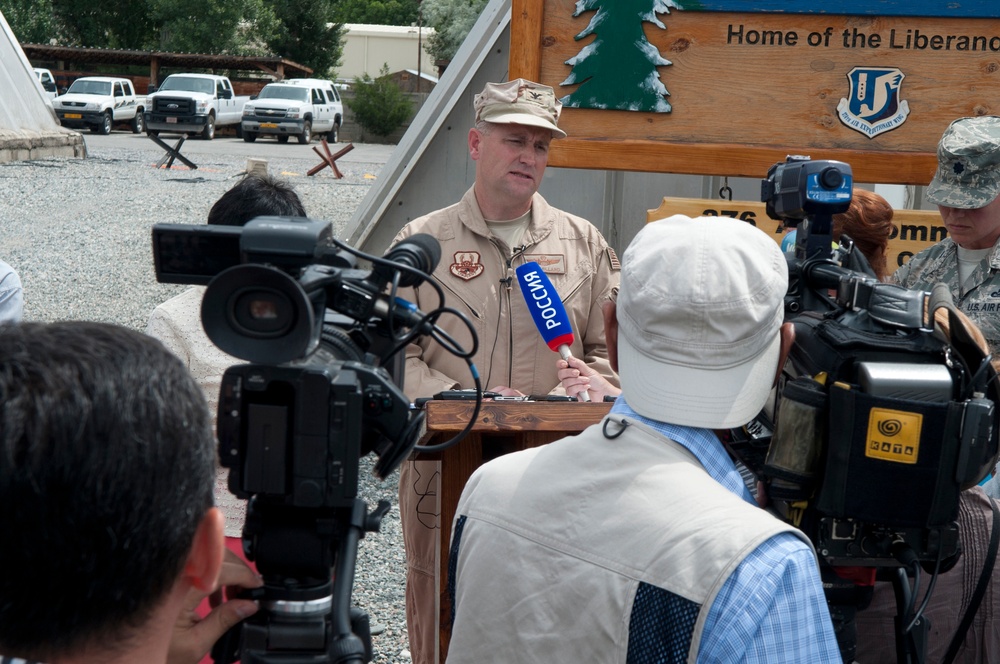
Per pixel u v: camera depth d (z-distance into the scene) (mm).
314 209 16672
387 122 39938
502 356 3365
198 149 28156
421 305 3359
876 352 1533
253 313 1283
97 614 949
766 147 4133
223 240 1417
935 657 1904
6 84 21172
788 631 1302
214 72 45438
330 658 1300
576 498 1498
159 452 957
